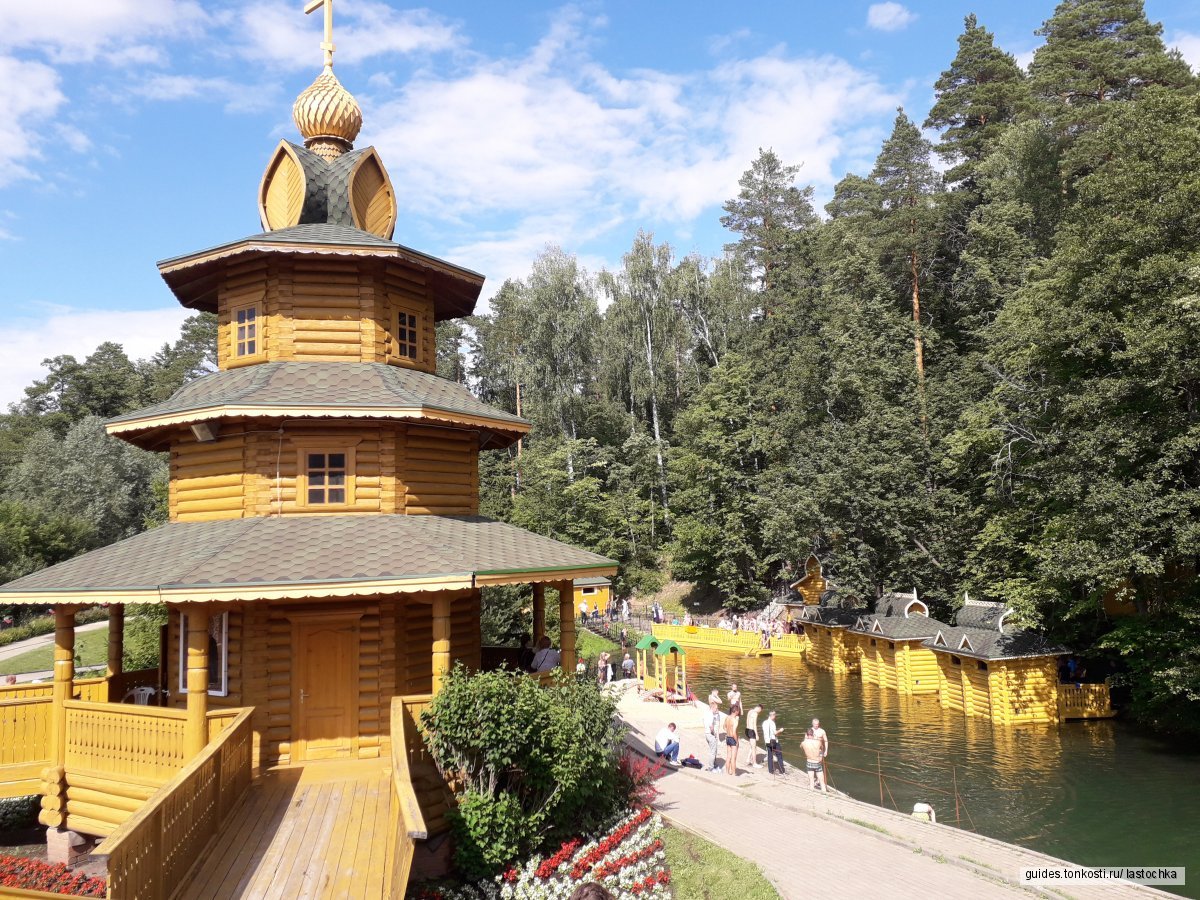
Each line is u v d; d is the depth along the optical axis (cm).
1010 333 3644
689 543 6069
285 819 1214
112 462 7044
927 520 4284
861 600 4488
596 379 7262
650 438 6994
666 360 6875
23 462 7100
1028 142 4903
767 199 7181
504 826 1270
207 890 976
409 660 1591
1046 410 3231
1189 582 2727
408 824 854
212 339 8506
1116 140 2931
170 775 1320
